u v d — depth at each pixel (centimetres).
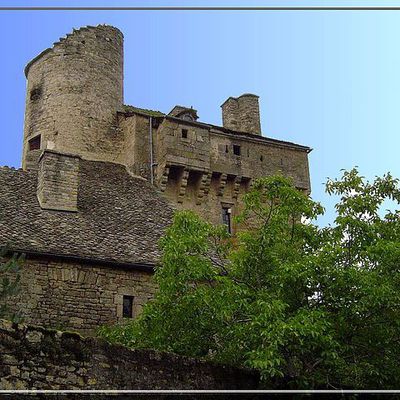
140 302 1605
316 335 1018
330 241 1211
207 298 1124
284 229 1240
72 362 909
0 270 1226
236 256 1241
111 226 1794
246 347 1109
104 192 2048
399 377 1128
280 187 1262
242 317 1158
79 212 1814
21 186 1877
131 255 1652
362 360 1129
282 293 1141
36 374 871
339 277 1103
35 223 1672
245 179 2548
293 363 1145
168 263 1170
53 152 1845
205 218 2416
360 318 1130
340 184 1266
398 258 1127
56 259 1544
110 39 2772
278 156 2664
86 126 2556
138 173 2373
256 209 1323
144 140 2455
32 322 1466
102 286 1579
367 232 1190
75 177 1850
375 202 1245
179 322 1159
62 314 1509
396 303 1098
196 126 2483
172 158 2383
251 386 1067
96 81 2647
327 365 1105
